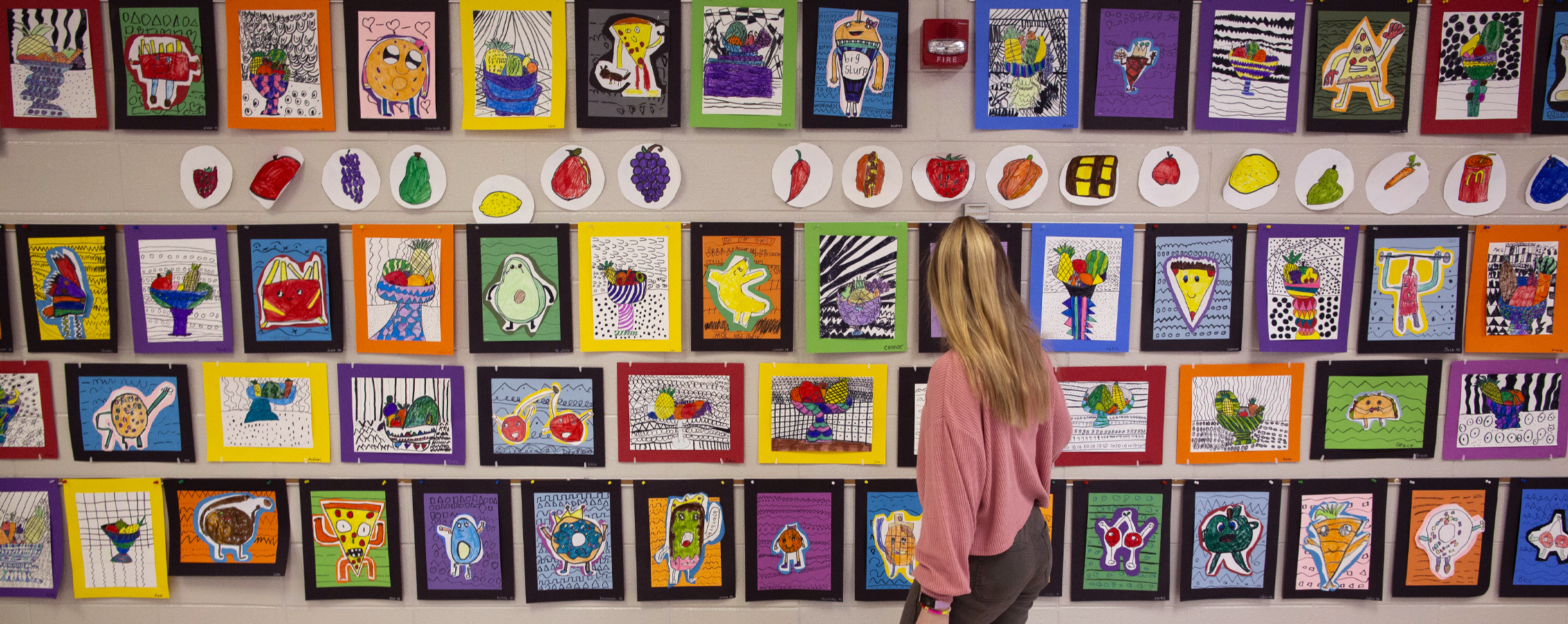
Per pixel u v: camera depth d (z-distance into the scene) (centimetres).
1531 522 165
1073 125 155
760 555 166
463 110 154
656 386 162
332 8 154
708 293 158
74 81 155
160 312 160
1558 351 159
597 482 164
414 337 160
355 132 156
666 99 154
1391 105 155
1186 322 160
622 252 158
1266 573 167
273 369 162
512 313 159
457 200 157
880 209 158
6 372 162
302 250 158
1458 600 168
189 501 165
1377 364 161
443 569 167
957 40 149
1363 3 152
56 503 166
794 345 161
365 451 164
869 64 154
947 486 105
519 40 153
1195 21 154
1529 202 157
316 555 166
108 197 158
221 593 168
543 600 167
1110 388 162
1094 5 153
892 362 161
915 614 114
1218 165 157
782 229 157
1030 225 158
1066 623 168
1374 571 167
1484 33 153
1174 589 167
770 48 153
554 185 157
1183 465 164
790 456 163
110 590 168
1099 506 165
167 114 155
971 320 108
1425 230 157
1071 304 159
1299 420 163
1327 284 158
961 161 156
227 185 157
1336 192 157
